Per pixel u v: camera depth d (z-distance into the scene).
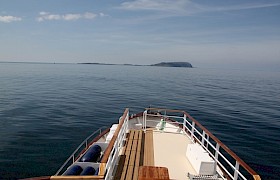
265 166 14.14
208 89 59.84
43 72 121.44
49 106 31.02
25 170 12.88
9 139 17.56
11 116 24.53
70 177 4.36
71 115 26.47
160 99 40.81
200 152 7.18
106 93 46.78
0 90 45.03
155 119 13.31
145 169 6.04
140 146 8.67
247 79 116.94
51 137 18.45
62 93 44.25
